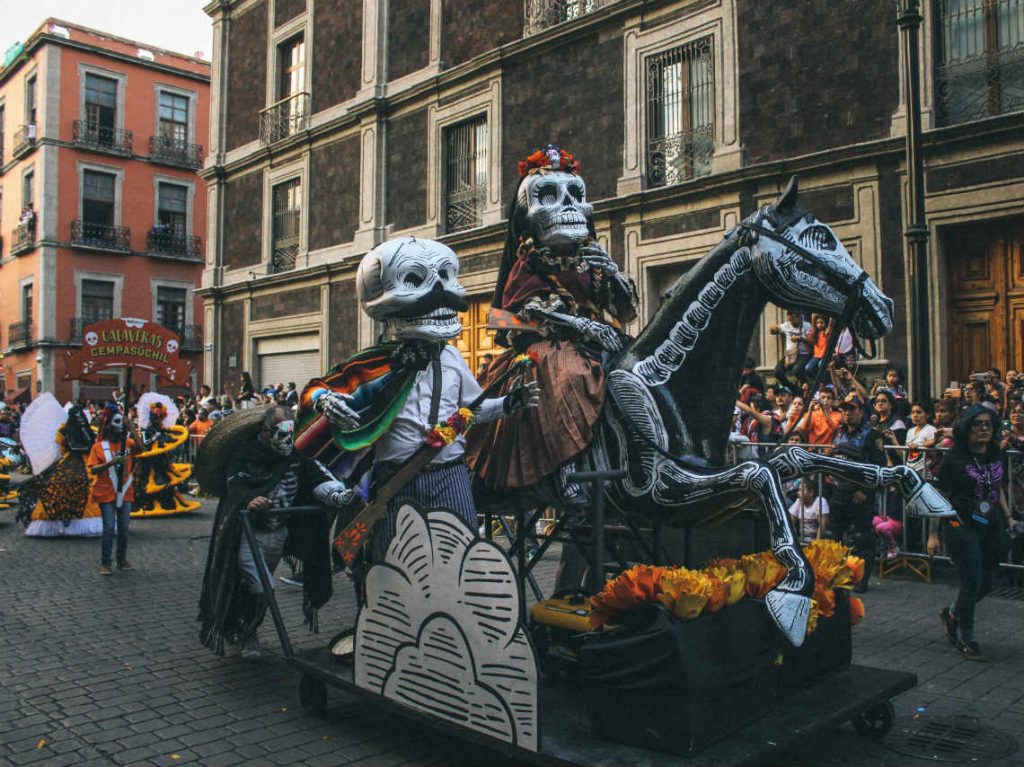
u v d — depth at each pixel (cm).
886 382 999
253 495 509
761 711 342
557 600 413
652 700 315
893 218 1124
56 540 1084
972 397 828
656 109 1427
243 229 2395
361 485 430
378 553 389
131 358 1030
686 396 389
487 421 390
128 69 3503
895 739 401
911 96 877
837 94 1190
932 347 1093
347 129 2038
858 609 420
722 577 338
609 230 1466
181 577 834
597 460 389
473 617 338
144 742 407
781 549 327
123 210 3478
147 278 3522
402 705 368
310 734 416
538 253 426
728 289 393
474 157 1764
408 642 366
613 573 491
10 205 3606
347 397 389
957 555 536
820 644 387
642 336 404
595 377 391
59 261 3331
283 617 673
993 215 1039
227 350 2431
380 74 1956
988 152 1047
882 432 834
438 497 397
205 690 486
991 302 1077
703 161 1359
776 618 314
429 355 407
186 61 3653
